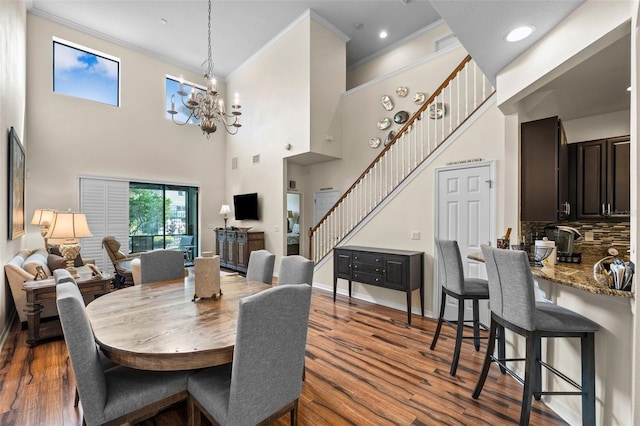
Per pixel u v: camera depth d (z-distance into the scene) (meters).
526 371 1.71
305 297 1.50
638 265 1.34
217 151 7.89
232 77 7.75
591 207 2.83
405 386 2.28
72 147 5.68
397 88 5.50
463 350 2.88
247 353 1.30
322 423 1.87
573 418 1.85
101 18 5.55
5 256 3.30
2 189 3.10
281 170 6.32
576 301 1.88
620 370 1.58
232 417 1.32
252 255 3.17
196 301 2.14
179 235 7.27
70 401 2.06
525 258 1.70
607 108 2.86
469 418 1.92
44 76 5.39
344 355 2.78
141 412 1.48
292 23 5.84
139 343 1.47
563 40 1.90
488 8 1.82
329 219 5.46
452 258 2.57
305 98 5.73
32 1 5.05
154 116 6.79
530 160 2.80
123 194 6.28
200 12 5.43
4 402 2.04
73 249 3.26
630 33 1.60
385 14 5.60
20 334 3.20
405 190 4.07
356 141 6.11
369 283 4.01
